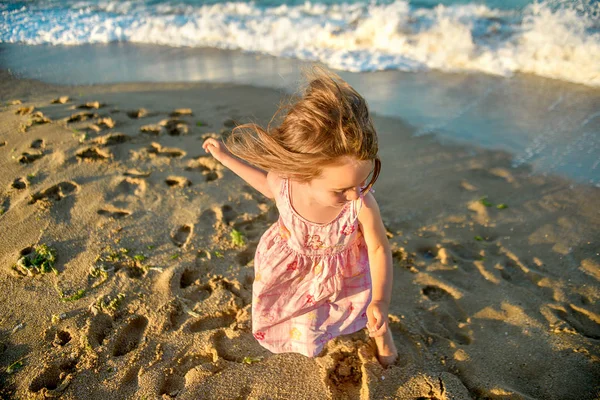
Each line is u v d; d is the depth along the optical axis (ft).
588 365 8.05
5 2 31.96
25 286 9.73
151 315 9.09
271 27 25.72
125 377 8.01
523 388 7.80
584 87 17.93
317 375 8.06
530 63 19.85
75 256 10.41
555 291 9.67
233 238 10.94
